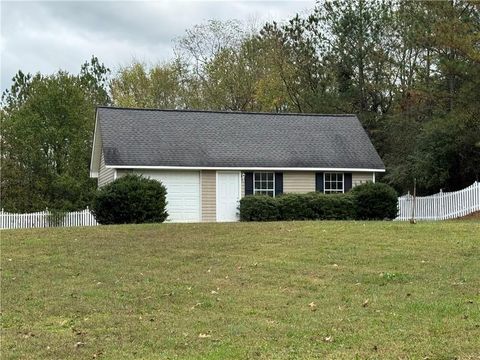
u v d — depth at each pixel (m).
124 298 11.59
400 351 7.45
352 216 25.95
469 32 29.48
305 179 29.52
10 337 9.12
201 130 30.14
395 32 40.81
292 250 15.59
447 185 32.78
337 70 42.69
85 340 8.83
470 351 7.34
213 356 7.61
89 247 17.00
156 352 8.02
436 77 33.97
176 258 15.32
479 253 14.20
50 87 35.16
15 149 34.22
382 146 39.97
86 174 34.59
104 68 51.66
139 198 23.33
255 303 10.80
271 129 31.31
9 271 14.52
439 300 10.20
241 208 26.88
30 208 33.22
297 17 45.66
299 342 8.14
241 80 49.69
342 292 11.36
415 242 15.81
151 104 52.50
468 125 29.70
